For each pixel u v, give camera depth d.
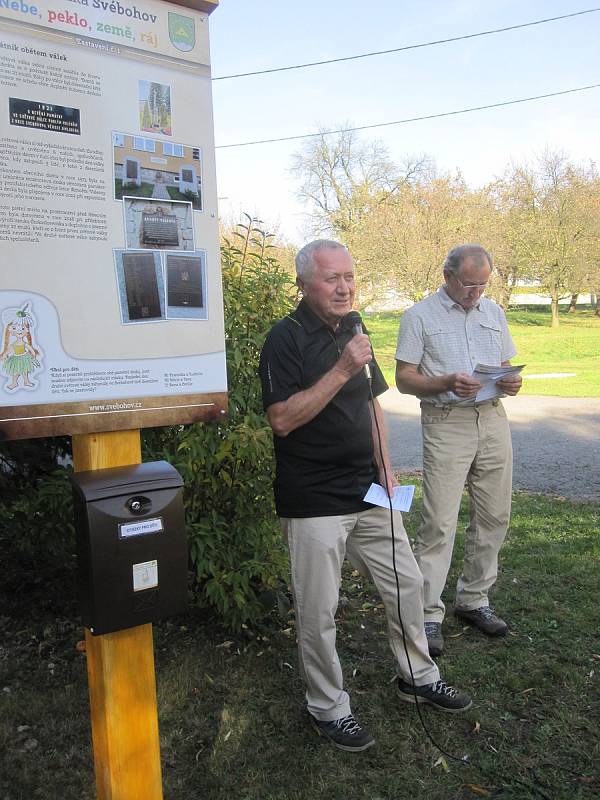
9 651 3.20
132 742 1.75
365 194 26.34
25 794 2.28
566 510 5.41
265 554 3.21
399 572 2.57
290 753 2.46
